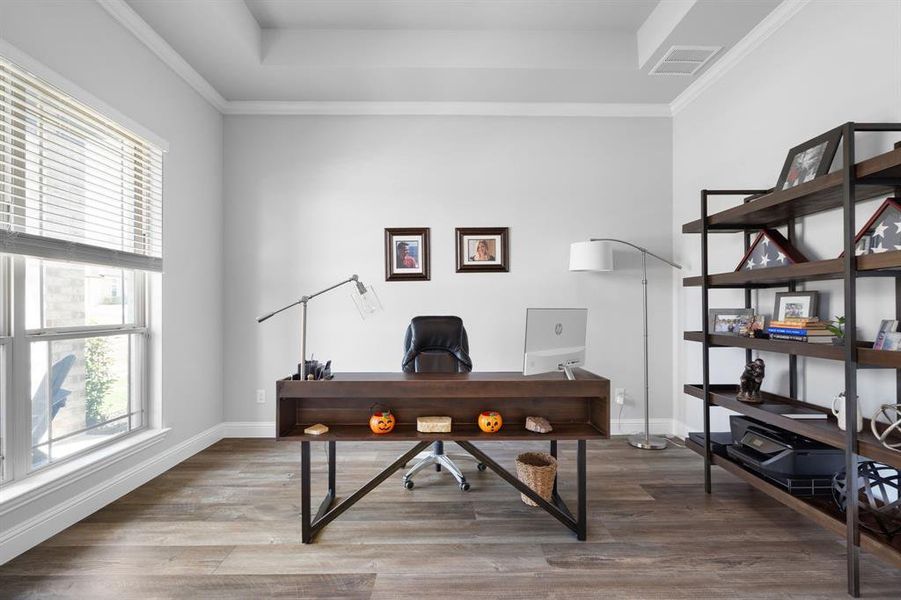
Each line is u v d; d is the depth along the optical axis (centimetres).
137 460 269
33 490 195
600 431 210
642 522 224
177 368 309
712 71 323
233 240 374
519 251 380
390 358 376
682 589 172
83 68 226
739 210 238
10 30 186
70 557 192
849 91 215
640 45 319
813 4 236
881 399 202
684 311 367
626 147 384
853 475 166
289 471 294
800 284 244
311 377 212
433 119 380
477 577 180
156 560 191
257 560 191
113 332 258
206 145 349
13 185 186
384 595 169
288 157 377
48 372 218
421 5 292
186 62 312
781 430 229
